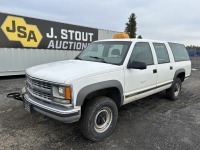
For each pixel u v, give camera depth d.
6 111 4.87
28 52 9.94
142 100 6.30
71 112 3.03
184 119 4.78
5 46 9.09
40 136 3.67
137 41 4.50
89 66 3.70
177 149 3.38
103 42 4.82
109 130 3.71
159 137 3.80
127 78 3.99
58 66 3.78
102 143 3.52
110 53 4.34
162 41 5.56
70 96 3.03
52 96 3.18
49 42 10.69
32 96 3.61
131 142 3.58
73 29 11.66
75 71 3.33
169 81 5.64
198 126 4.38
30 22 9.80
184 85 9.47
